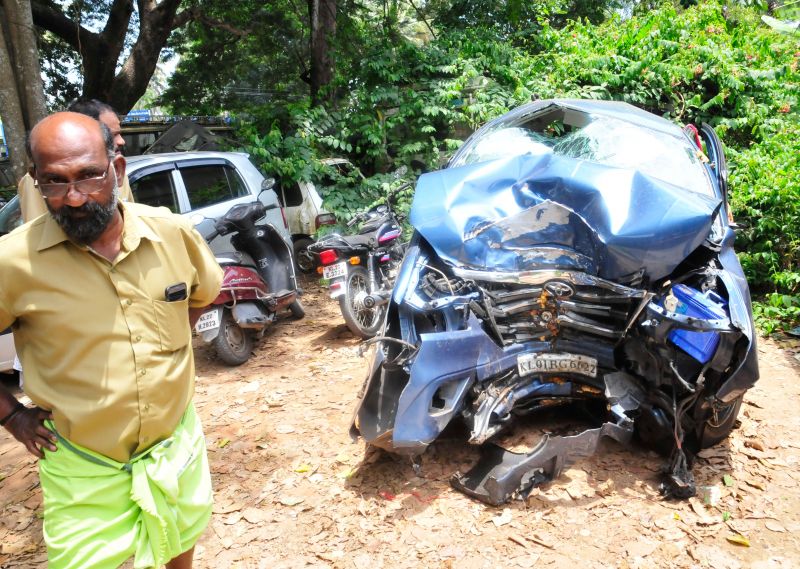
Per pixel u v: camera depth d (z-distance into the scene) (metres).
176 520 2.13
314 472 3.64
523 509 3.16
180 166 6.38
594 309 3.36
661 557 2.80
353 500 3.34
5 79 6.75
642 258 3.19
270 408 4.54
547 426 3.84
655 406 3.45
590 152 4.27
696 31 8.97
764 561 2.75
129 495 2.05
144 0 13.44
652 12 9.62
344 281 5.56
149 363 2.00
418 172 9.34
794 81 8.70
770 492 3.22
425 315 3.60
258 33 17.75
